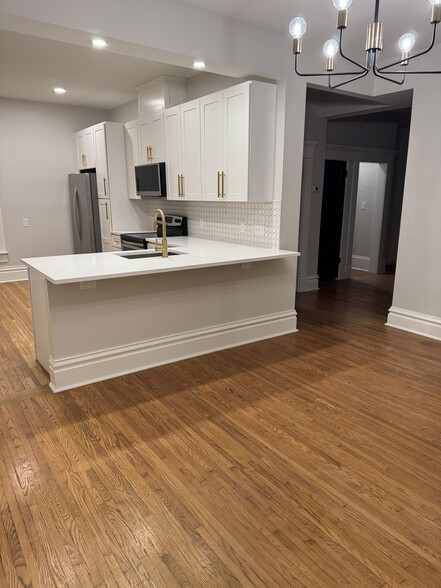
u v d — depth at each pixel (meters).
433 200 4.11
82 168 6.52
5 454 2.31
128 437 2.48
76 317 3.04
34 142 6.44
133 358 3.37
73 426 2.59
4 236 6.44
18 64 4.43
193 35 3.11
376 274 7.74
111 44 2.89
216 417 2.71
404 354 3.80
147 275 3.33
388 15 3.15
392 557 1.68
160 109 5.01
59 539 1.75
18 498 1.99
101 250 6.25
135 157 5.46
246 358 3.69
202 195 4.27
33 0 2.47
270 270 4.12
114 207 5.77
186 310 3.62
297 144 3.94
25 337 4.16
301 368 3.48
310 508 1.94
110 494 2.02
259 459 2.29
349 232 7.16
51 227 6.82
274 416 2.73
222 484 2.09
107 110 6.96
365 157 7.04
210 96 3.93
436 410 2.82
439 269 4.14
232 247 4.24
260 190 3.83
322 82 3.98
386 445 2.43
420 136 4.12
